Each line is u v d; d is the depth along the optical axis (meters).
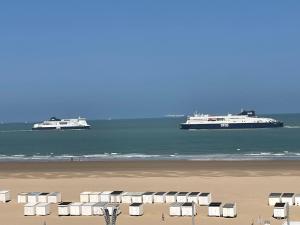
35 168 128.62
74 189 92.25
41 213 71.69
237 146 196.38
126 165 129.88
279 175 103.19
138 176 107.81
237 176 103.06
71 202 76.19
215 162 131.88
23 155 179.00
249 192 84.56
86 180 102.38
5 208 76.75
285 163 125.19
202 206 74.56
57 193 81.44
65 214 71.25
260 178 98.69
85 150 199.00
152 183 95.94
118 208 70.31
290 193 77.44
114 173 114.12
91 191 88.19
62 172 118.69
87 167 127.62
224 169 115.81
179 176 105.75
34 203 74.69
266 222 62.12
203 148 191.12
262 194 82.62
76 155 173.12
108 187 93.06
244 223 64.12
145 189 90.00
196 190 87.56
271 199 73.75
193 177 102.88
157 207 74.12
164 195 77.12
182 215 68.75
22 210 75.19
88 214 70.88
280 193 77.94
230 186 90.44
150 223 65.19
